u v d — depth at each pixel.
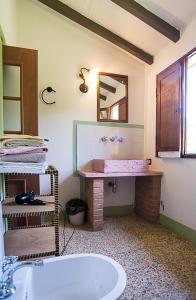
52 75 2.66
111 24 2.57
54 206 1.36
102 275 0.89
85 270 0.93
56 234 1.32
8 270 0.73
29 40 2.56
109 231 2.38
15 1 2.45
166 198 2.53
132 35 2.61
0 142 1.08
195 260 1.76
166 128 2.48
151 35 2.48
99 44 2.85
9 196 1.69
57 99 2.69
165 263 1.70
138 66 3.02
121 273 0.81
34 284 0.86
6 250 1.25
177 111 2.28
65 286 0.90
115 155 2.95
